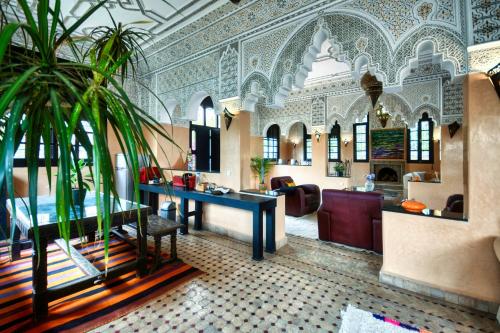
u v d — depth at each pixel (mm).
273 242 3965
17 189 4766
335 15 3299
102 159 740
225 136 4812
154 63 5887
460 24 2506
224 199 4070
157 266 3248
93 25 4461
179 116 7062
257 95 4184
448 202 5160
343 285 2959
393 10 2893
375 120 11789
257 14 3928
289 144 14688
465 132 2615
